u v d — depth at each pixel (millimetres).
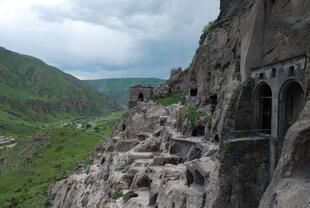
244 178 35094
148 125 83938
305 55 31984
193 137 58938
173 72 98312
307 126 26547
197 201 37812
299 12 37781
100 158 96000
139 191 52594
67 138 192500
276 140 35000
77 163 135500
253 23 42469
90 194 75188
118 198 53969
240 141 35281
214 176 36500
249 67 42500
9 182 142125
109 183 64188
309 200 24531
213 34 66875
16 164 171750
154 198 46781
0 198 122250
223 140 39594
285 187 26406
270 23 41719
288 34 38469
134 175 57844
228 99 44125
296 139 26891
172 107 81438
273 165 35000
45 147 180625
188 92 73188
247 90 39750
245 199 34750
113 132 101312
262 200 28188
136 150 68938
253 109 39594
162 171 49969
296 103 34594
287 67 34188
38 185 127750
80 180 87438
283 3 40062
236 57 50938
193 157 51781
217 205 34469
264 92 39250
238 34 53562
